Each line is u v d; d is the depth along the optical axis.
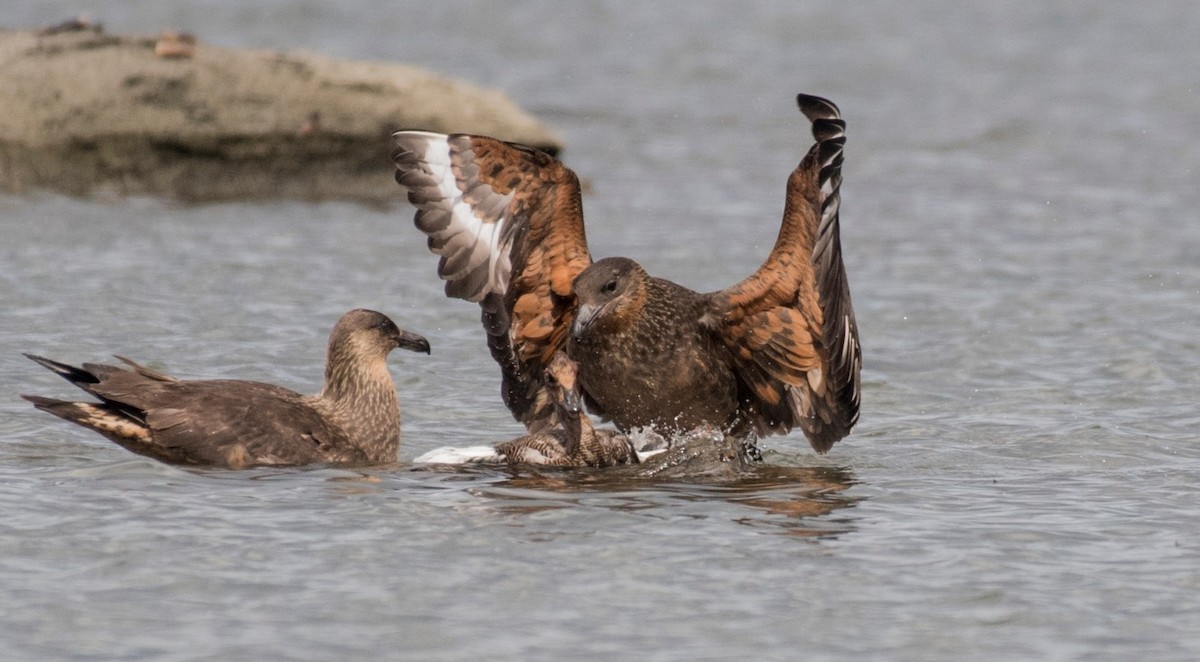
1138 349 17.94
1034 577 10.73
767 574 10.73
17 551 10.77
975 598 10.36
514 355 14.51
